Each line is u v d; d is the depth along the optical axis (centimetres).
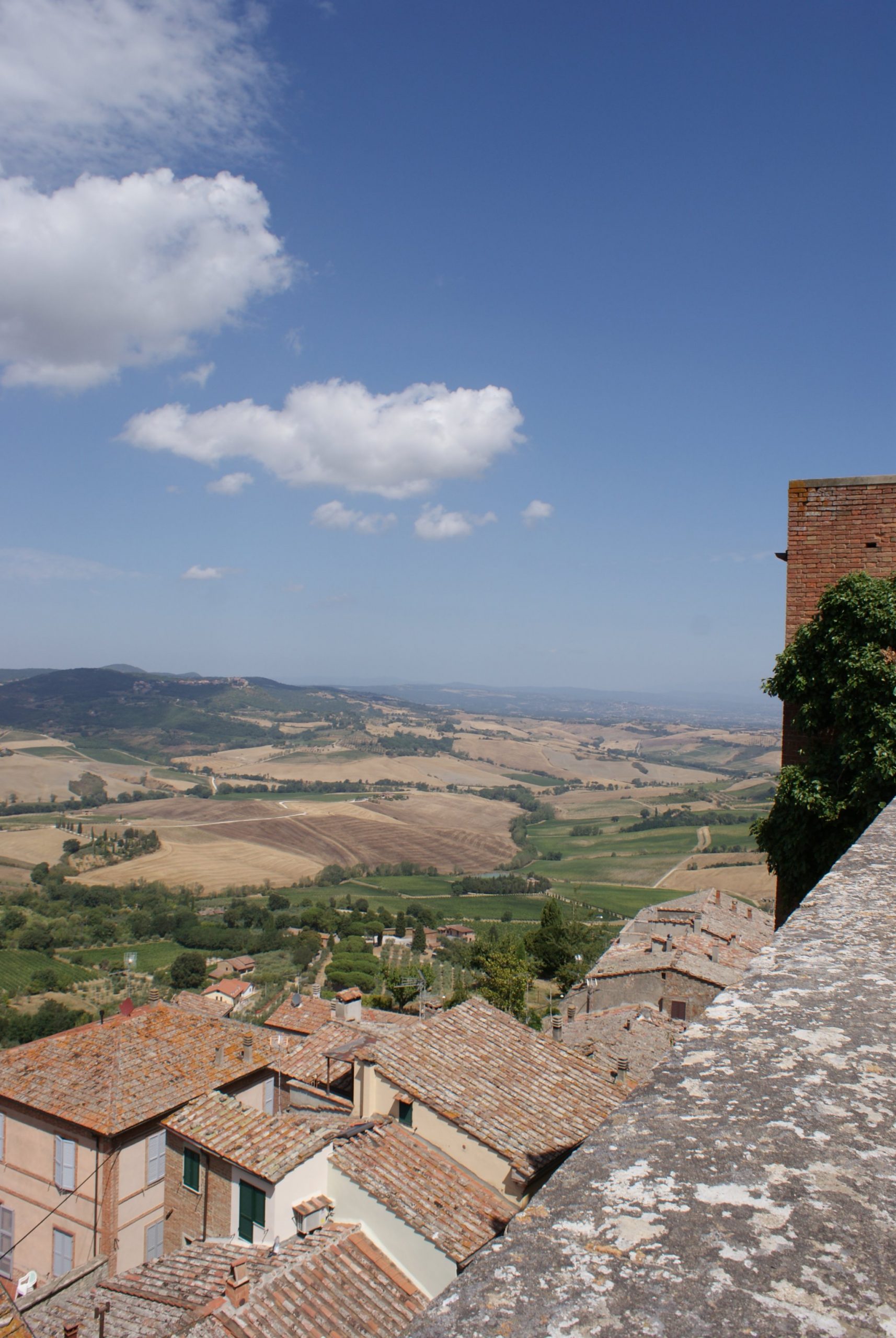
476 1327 148
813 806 1275
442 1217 1441
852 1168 194
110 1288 1526
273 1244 1590
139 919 11681
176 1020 2462
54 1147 2016
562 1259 169
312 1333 1240
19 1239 2048
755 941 4925
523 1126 1608
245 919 12181
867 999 307
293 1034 2894
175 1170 1914
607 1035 3195
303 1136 1712
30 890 13288
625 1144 215
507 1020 2030
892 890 479
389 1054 1819
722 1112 226
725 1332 140
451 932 11488
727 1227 174
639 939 4994
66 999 8719
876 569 1373
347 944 10500
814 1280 155
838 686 1279
